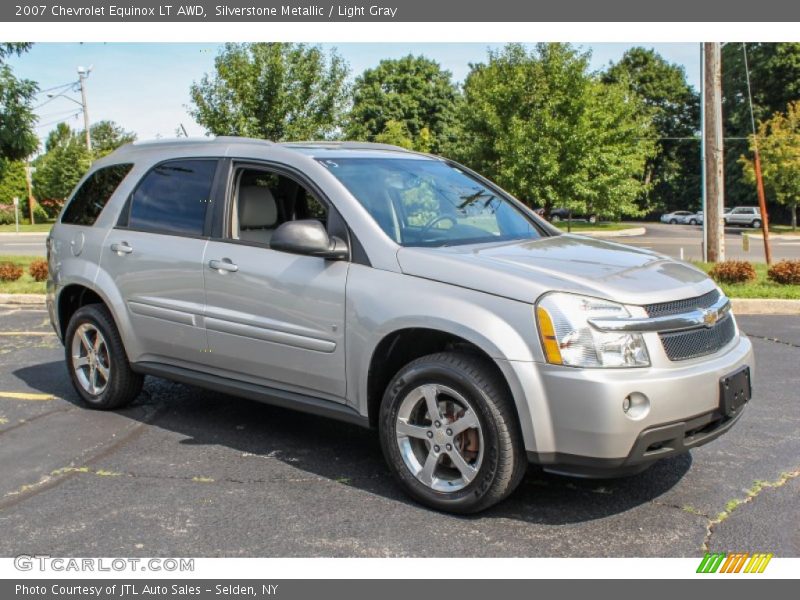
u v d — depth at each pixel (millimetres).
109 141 63344
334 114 17531
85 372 5895
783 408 5727
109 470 4582
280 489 4273
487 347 3676
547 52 27797
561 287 3670
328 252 4215
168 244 5125
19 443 5086
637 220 67688
